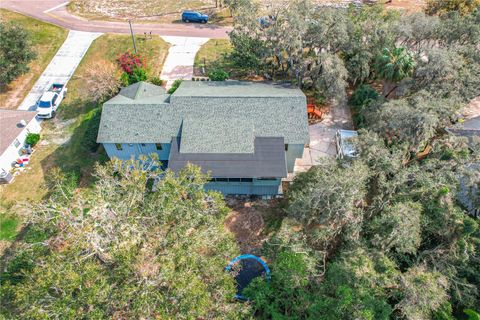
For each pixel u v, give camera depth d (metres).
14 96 45.84
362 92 40.41
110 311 16.89
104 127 32.88
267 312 21.47
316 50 44.56
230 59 48.59
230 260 24.42
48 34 56.19
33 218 20.94
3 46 43.28
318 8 42.41
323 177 23.16
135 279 17.06
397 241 20.66
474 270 21.42
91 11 66.00
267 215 30.95
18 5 64.69
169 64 50.22
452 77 32.56
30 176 35.94
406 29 38.28
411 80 34.91
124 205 20.70
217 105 33.12
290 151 32.53
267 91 36.19
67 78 48.56
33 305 16.45
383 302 18.23
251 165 29.88
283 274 21.20
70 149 38.78
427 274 19.02
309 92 43.69
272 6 54.62
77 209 21.11
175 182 22.47
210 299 19.36
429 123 26.20
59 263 17.64
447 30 39.12
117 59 48.72
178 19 62.34
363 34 40.12
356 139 26.56
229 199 32.38
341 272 19.83
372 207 23.81
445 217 21.92
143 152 33.97
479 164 25.28
